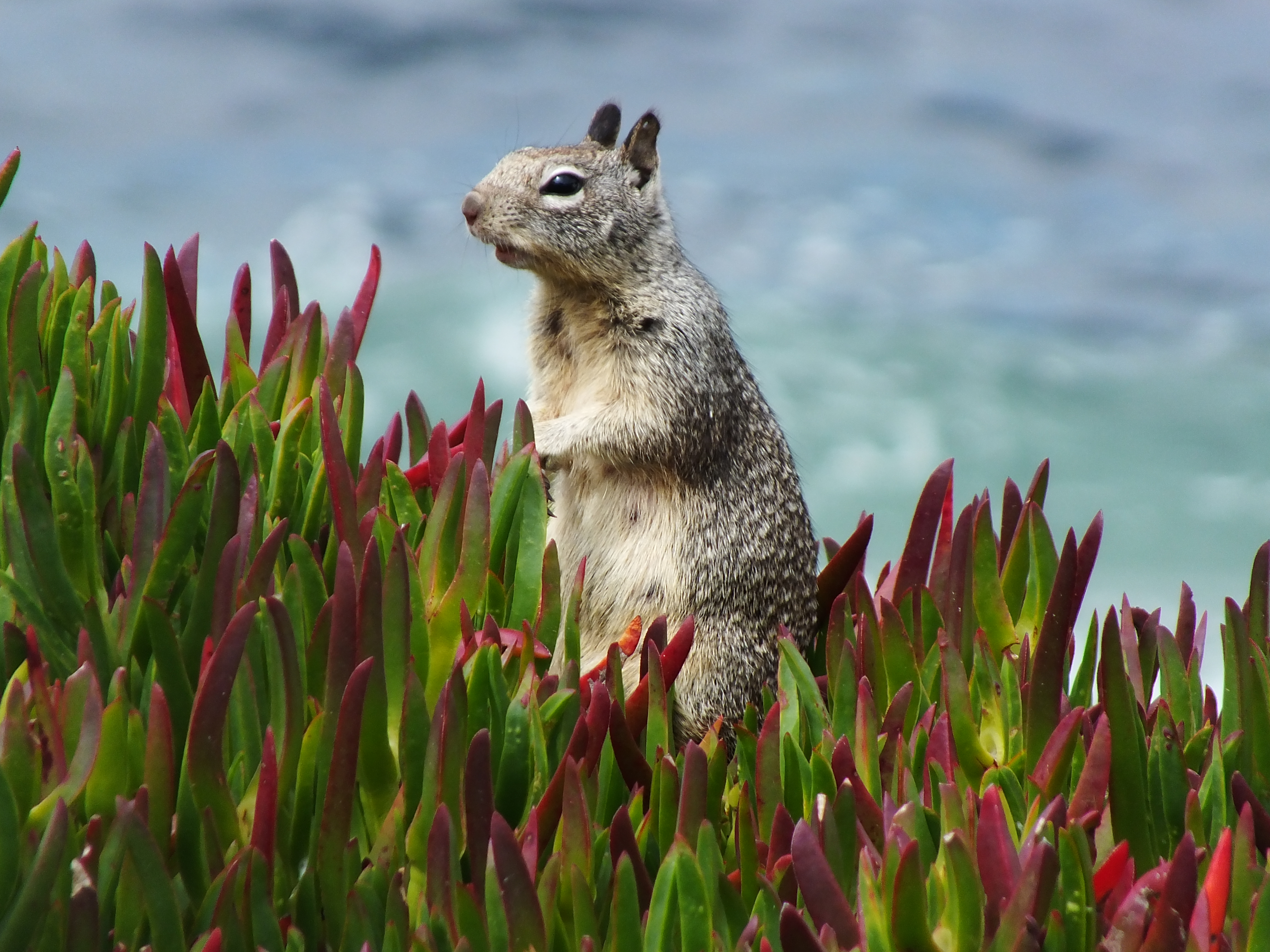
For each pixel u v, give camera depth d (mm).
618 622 9172
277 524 5773
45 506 5105
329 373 6996
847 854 5402
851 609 8008
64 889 4383
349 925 4691
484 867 4918
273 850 4660
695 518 9164
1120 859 5227
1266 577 6938
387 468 6668
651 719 6004
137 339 6734
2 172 6191
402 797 5031
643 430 9172
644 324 9672
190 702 5012
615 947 4758
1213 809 5691
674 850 4770
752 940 4777
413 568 5512
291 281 7551
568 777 4957
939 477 7570
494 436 6961
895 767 6059
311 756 4918
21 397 5488
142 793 4527
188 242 7188
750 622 9070
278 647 4891
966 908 4734
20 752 4324
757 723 6852
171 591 5484
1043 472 7559
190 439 6250
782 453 9930
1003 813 4992
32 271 5730
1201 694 6703
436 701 5637
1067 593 5898
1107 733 5516
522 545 6336
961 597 6941
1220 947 4672
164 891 4297
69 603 5129
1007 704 6344
